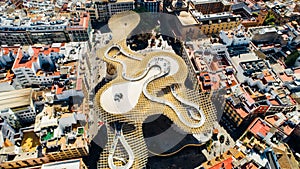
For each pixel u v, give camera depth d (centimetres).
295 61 17762
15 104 14312
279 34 19138
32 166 13362
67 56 17062
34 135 14038
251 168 12138
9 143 13288
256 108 14675
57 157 13312
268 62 17062
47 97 15050
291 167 12588
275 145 13500
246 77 16162
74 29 19900
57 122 13650
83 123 14275
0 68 16975
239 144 13412
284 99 15162
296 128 14000
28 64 16100
